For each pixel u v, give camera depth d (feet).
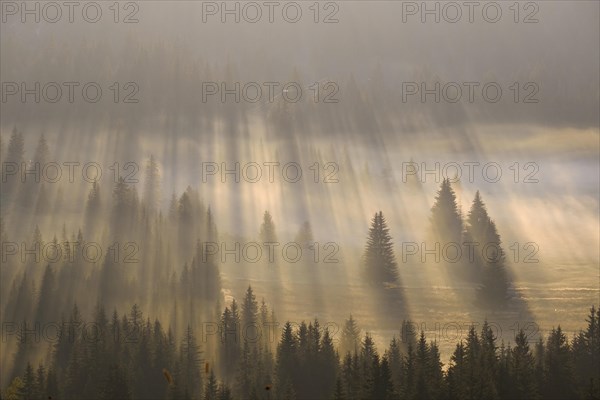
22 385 310.45
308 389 310.45
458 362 296.92
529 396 272.92
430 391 275.18
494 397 265.95
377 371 275.59
